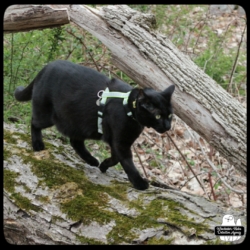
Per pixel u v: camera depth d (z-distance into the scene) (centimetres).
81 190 234
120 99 234
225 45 411
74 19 264
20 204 232
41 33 318
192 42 381
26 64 305
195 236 216
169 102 230
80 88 243
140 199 230
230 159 243
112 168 254
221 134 242
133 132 235
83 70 247
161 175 295
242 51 402
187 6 480
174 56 254
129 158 238
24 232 231
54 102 248
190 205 227
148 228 219
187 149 312
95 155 282
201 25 423
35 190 234
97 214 225
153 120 229
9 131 262
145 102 228
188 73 250
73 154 256
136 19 259
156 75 253
